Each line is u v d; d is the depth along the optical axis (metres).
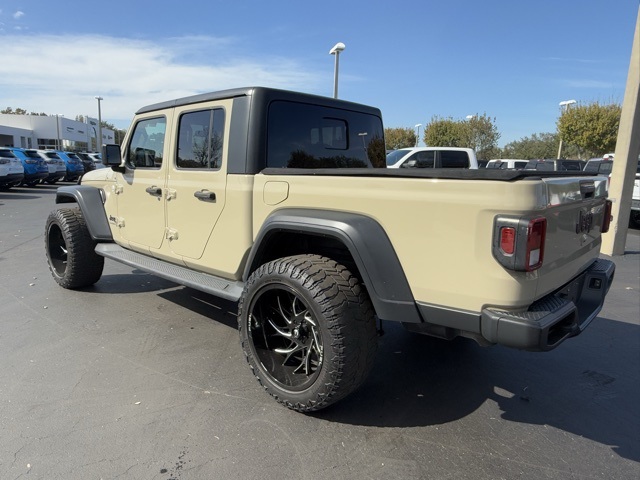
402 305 2.41
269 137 3.24
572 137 31.84
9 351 3.60
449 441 2.57
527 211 2.03
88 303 4.79
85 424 2.64
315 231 2.61
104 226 4.78
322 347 2.54
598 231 3.19
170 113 3.76
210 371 3.32
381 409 2.89
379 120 4.42
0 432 2.55
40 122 57.22
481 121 36.69
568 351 3.87
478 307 2.19
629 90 7.71
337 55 15.11
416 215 2.31
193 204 3.56
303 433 2.61
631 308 5.07
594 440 2.62
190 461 2.34
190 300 4.93
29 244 8.11
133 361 3.46
